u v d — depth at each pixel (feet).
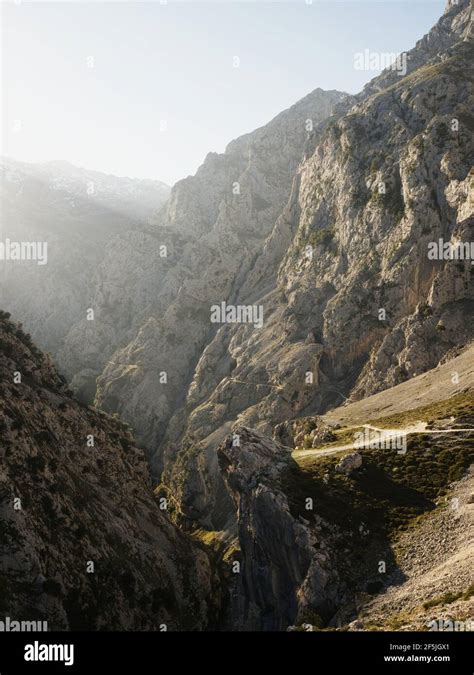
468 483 243.40
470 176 500.74
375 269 575.38
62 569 222.48
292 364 590.96
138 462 363.35
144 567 268.41
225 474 327.47
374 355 526.57
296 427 465.47
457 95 616.80
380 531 233.55
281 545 252.01
